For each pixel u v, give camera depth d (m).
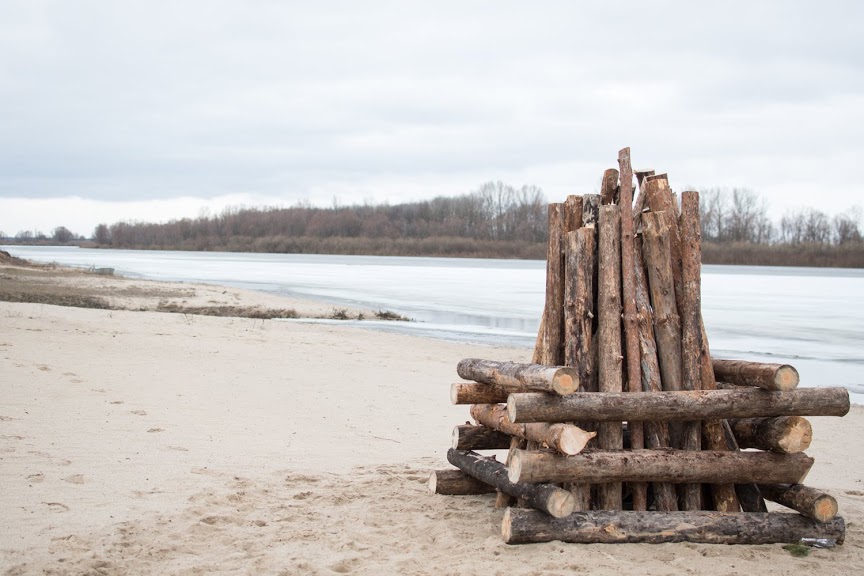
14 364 11.69
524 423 5.68
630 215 5.93
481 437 6.64
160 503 6.00
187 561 4.91
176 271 64.69
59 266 61.53
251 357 14.55
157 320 19.84
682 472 5.41
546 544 5.25
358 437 9.02
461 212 160.00
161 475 6.77
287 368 13.61
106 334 16.09
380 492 6.64
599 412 5.32
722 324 28.89
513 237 149.75
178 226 186.12
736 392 5.47
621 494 5.63
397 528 5.69
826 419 11.27
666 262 5.90
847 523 6.14
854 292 50.22
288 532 5.51
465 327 25.38
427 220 164.75
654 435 5.66
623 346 5.88
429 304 35.22
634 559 5.03
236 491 6.42
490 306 34.47
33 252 143.25
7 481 6.26
